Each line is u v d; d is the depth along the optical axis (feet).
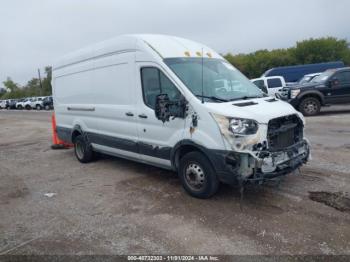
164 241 12.00
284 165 13.91
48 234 13.16
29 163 26.58
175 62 16.43
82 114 24.07
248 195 15.74
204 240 11.87
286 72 73.77
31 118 83.46
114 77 19.92
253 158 13.01
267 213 13.71
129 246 11.82
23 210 15.92
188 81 15.60
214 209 14.42
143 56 17.39
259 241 11.56
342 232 11.82
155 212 14.60
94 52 21.76
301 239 11.51
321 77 45.73
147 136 17.80
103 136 21.83
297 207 14.11
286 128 14.25
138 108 18.04
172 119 15.81
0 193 18.80
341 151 23.17
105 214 14.79
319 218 12.99
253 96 16.42
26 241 12.66
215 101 14.74
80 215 14.88
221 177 14.19
